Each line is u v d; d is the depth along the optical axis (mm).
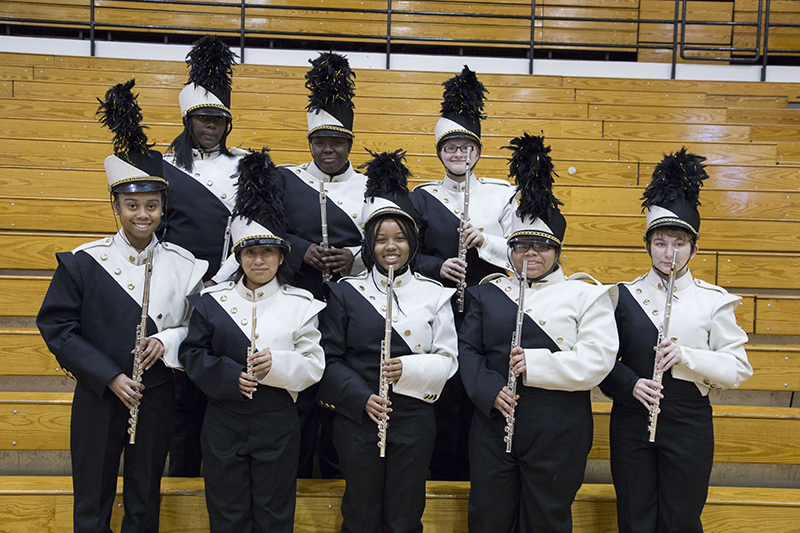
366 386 2451
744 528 2721
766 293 3717
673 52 6293
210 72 2900
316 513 2654
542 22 7156
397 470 2447
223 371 2344
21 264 3578
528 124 5273
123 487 2459
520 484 2486
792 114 5723
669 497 2471
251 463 2406
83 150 4480
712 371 2404
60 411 2896
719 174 4629
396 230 2559
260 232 2438
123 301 2428
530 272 2543
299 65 6227
